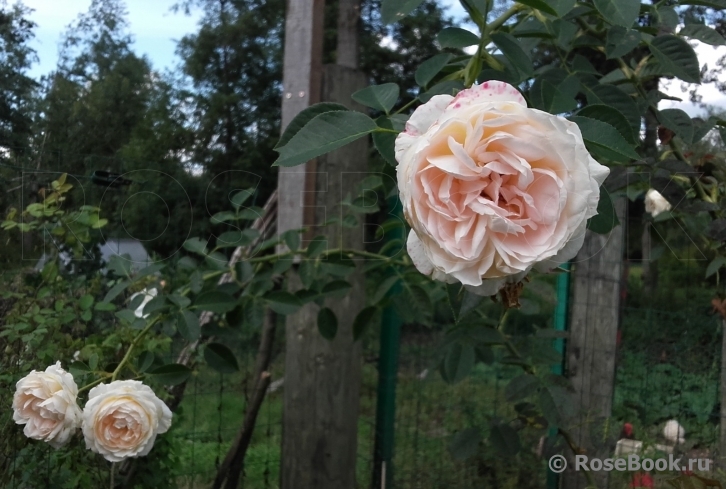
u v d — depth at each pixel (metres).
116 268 1.96
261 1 7.96
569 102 1.08
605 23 1.37
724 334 2.12
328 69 2.04
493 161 0.68
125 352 1.89
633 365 2.52
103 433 1.44
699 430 2.29
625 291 2.39
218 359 1.89
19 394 1.42
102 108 4.13
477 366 3.18
